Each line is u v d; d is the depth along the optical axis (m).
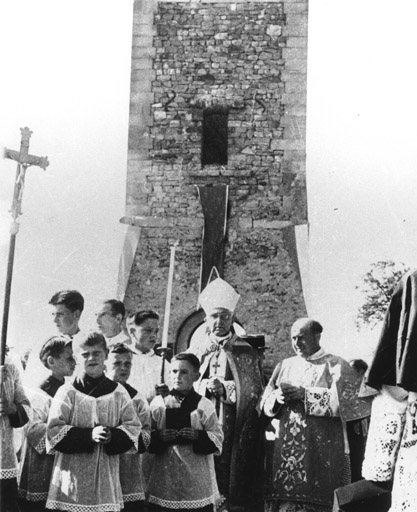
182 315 7.88
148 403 6.18
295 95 8.46
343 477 6.29
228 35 8.67
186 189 8.29
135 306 7.96
